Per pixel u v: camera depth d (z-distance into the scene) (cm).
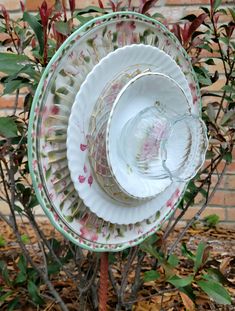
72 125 58
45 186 58
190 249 132
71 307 93
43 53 73
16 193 84
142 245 81
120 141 61
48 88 57
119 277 106
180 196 76
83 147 59
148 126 62
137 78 59
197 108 76
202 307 97
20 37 89
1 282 89
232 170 151
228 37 98
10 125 69
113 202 63
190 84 74
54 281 103
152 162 63
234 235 147
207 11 101
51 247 88
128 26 63
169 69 67
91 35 60
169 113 66
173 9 147
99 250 65
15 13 152
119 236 67
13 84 74
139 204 67
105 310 72
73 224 62
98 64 58
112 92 60
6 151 77
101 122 60
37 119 57
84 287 89
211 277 85
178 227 152
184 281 81
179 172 66
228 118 91
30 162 57
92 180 61
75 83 59
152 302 98
